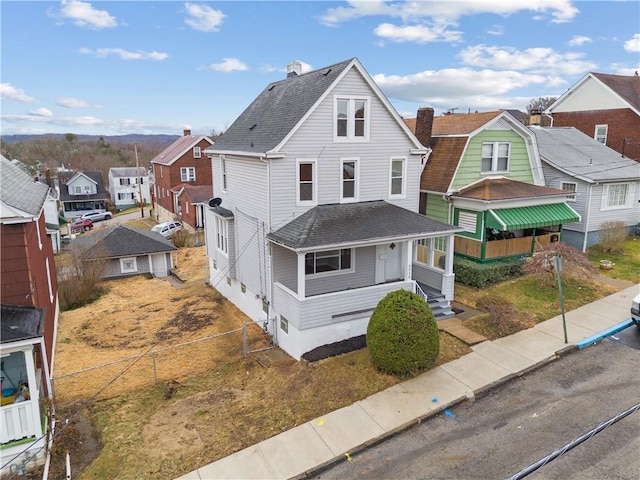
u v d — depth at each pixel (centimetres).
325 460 962
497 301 1678
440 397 1145
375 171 1750
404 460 944
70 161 11588
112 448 1038
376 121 1709
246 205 1797
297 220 1598
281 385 1275
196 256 3412
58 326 1889
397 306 1248
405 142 1788
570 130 2938
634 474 844
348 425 1067
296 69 2102
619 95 3009
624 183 2456
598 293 1766
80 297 2355
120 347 1650
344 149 1669
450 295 1678
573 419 1024
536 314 1597
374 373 1260
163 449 1029
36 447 1000
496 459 918
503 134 2195
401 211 1723
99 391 1291
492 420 1050
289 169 1579
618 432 967
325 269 1725
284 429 1076
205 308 2077
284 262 1628
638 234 2597
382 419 1077
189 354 1542
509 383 1200
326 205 1678
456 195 2038
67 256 3045
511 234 2155
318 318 1436
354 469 932
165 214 5444
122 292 2534
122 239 2973
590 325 1492
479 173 2167
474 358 1321
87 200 7562
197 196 4319
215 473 945
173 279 2905
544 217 1980
